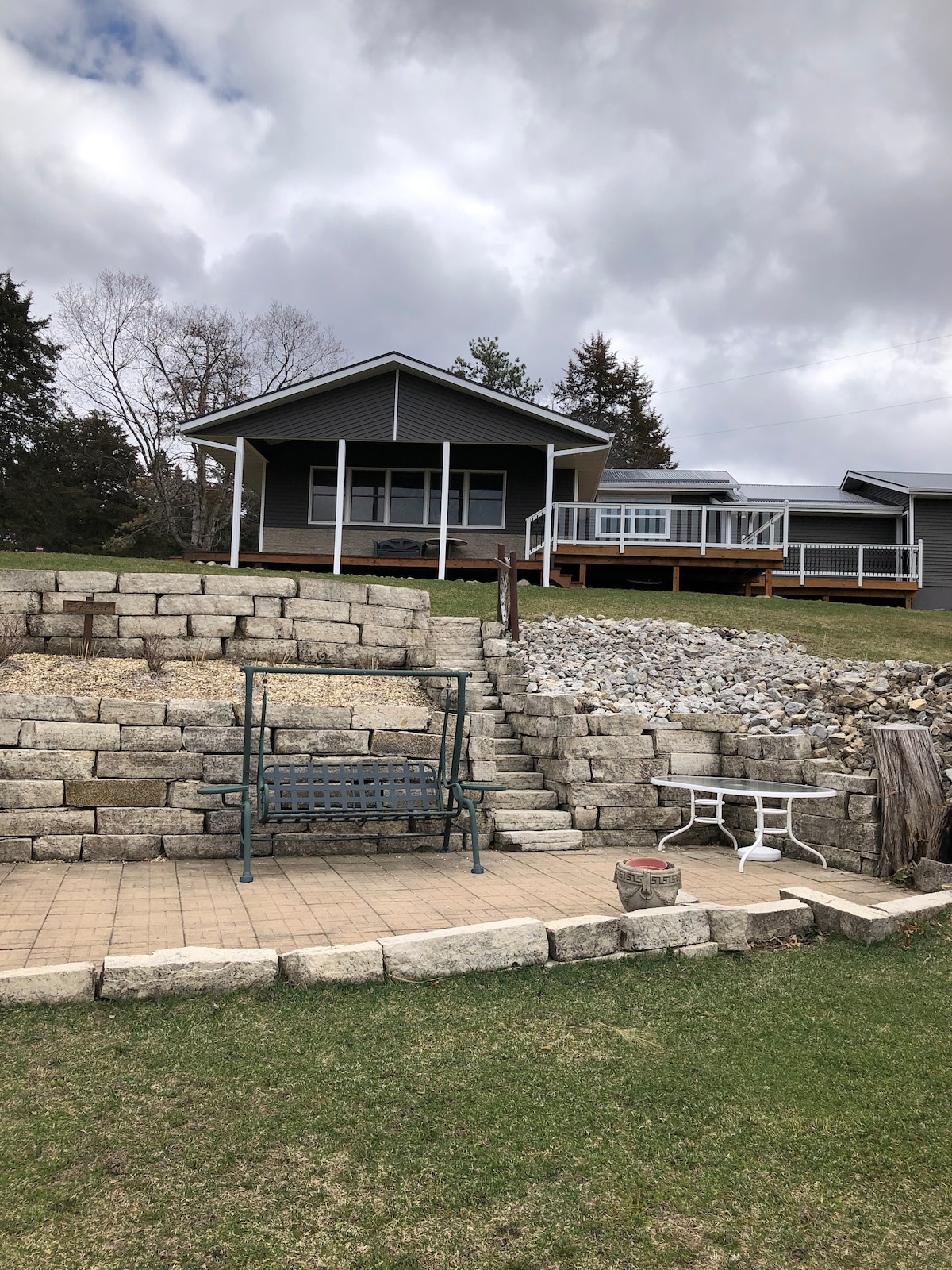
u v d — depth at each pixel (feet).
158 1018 10.80
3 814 19.62
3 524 125.70
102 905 15.67
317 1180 7.74
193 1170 7.78
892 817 19.43
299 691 27.48
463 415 64.90
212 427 65.26
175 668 28.30
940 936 15.07
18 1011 10.77
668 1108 9.27
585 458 70.74
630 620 44.47
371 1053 10.19
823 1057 10.52
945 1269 6.93
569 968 13.28
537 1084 9.64
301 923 14.83
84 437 143.43
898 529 94.32
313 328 136.26
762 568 62.44
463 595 49.37
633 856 22.27
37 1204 7.19
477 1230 7.20
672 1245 7.14
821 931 15.42
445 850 22.21
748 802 24.14
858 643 42.96
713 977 13.14
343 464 64.03
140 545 130.52
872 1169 8.29
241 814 19.43
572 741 24.09
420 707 25.05
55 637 30.53
